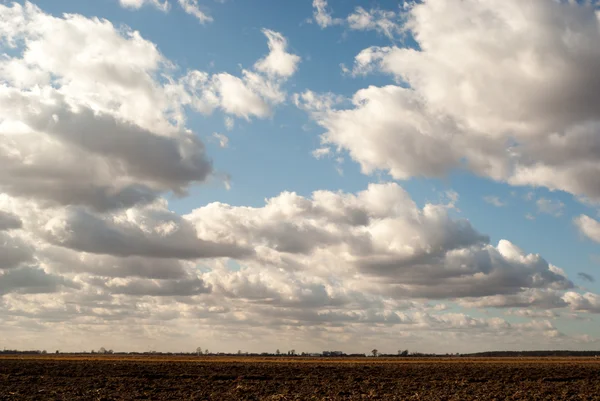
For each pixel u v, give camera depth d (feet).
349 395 174.09
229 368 297.94
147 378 229.04
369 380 230.07
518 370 297.53
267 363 381.81
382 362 440.86
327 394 175.32
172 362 366.22
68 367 276.62
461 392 183.93
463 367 328.90
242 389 185.88
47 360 366.02
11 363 303.48
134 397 164.25
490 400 162.09
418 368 314.14
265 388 193.88
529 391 186.60
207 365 322.96
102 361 364.38
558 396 172.65
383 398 164.76
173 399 160.66
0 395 163.53
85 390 180.04
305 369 298.97
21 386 189.88
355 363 403.34
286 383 216.33
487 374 266.57
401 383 217.77
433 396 170.81
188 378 232.32
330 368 308.81
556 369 306.35
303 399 161.07
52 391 174.81
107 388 187.73
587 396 171.83
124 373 246.88
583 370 298.56
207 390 187.21
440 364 384.06
